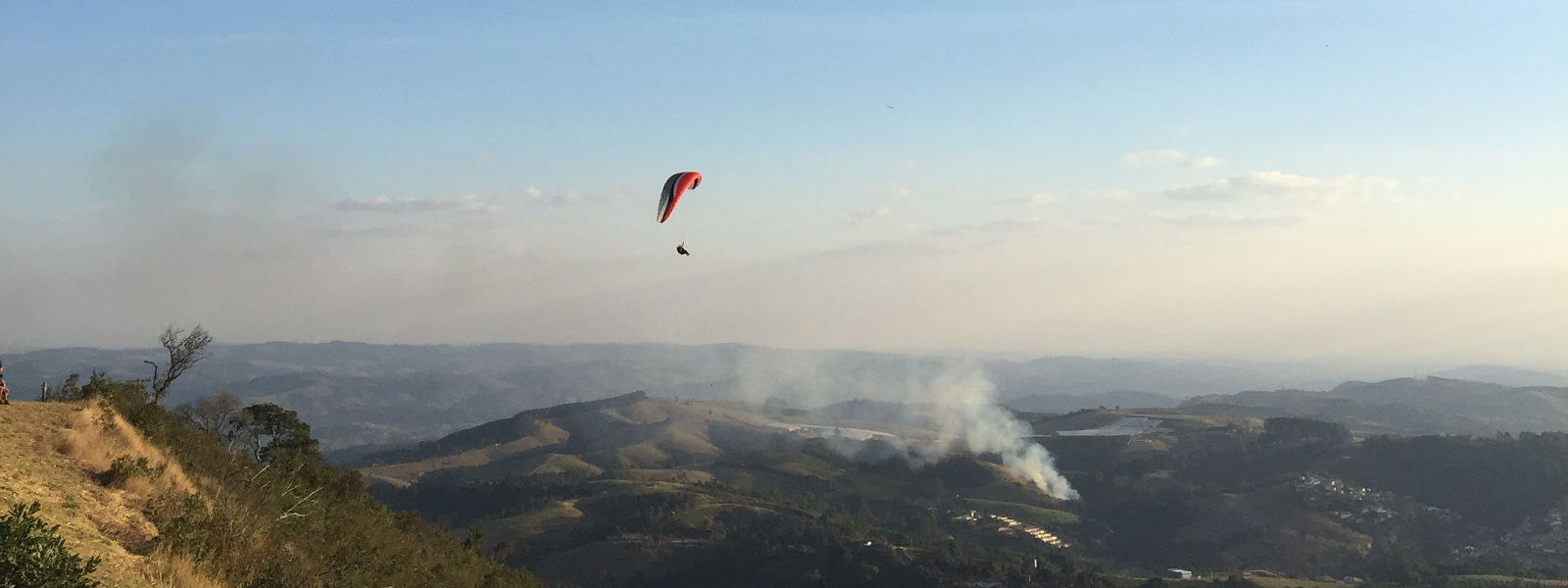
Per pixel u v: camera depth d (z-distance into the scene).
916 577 158.50
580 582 182.50
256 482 33.03
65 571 15.28
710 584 177.50
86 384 37.22
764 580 172.62
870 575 162.50
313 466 48.22
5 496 21.25
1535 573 168.25
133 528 22.61
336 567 27.56
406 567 33.03
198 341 48.78
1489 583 158.25
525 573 54.06
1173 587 159.38
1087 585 151.12
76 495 23.20
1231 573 178.88
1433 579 168.50
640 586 180.38
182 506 24.39
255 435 58.78
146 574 19.88
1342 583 171.62
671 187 50.88
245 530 23.98
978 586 152.00
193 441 36.03
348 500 45.75
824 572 170.12
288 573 22.98
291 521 29.92
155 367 47.50
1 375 30.44
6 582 14.60
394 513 51.38
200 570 21.14
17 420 27.78
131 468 25.70
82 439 27.00
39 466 24.44
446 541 50.12
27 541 15.16
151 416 34.94
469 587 38.59
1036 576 156.50
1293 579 176.12
